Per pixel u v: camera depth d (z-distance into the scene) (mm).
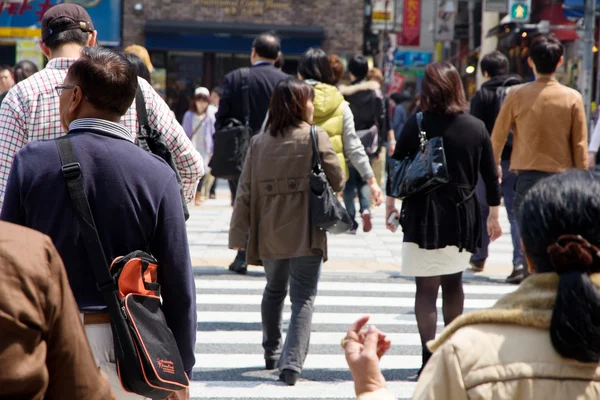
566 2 38656
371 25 67375
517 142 19109
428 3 84562
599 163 24250
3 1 59406
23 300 4770
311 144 13859
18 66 25062
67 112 7910
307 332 14109
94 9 60094
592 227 5262
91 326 7375
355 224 30219
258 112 20906
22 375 4730
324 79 16281
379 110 26922
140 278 7414
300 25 61719
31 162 7566
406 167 13805
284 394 13602
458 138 13633
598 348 5008
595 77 44219
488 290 21875
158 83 62188
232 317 18734
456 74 13844
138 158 7711
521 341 5160
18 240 4922
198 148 39562
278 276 14422
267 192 13969
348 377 14641
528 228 5441
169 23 60312
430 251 13625
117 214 7504
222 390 13766
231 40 60938
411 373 15023
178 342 7781
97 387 5109
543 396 5039
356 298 20875
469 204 13750
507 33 49094
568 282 5098
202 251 26484
